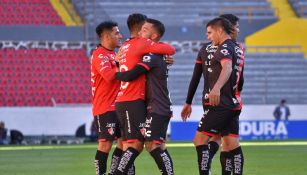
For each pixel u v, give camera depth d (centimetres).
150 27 2534
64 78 8481
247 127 7431
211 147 2634
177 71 8631
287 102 8662
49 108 7325
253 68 8800
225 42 2469
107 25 2745
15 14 9075
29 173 3503
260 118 7625
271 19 9244
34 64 8550
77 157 4706
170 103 2469
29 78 8412
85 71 8594
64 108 7338
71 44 8762
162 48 2450
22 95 8262
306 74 8844
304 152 5025
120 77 2434
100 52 2719
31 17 9106
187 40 8919
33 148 5944
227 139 2581
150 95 2439
